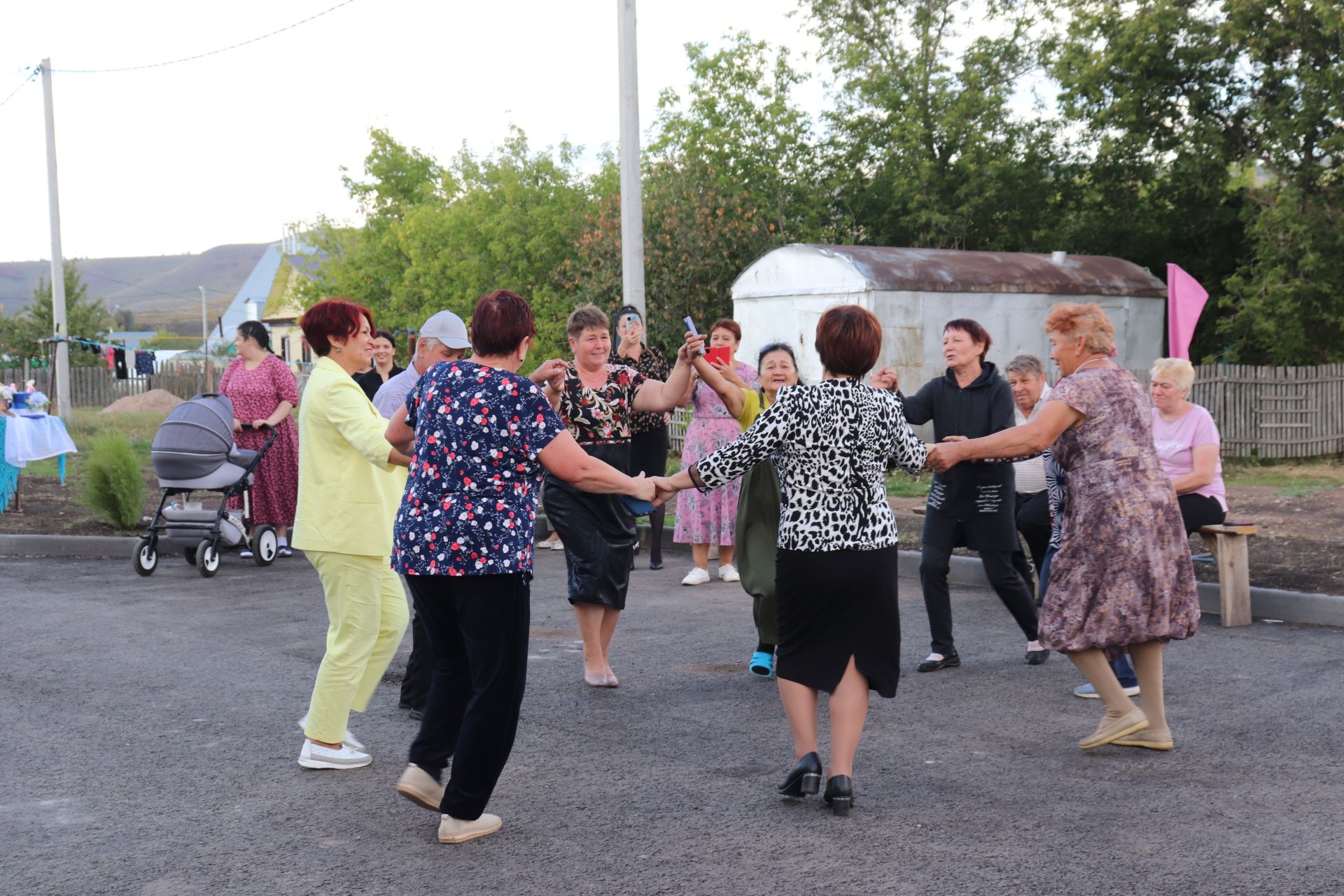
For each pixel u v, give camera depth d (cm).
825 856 383
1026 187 2806
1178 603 485
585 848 393
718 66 3195
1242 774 462
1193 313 1341
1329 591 784
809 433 429
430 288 3706
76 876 373
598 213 3259
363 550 476
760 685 618
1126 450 487
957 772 470
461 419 391
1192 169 2392
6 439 1263
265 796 450
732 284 2692
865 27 2972
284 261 6147
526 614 402
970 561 919
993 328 1911
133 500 1173
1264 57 2269
